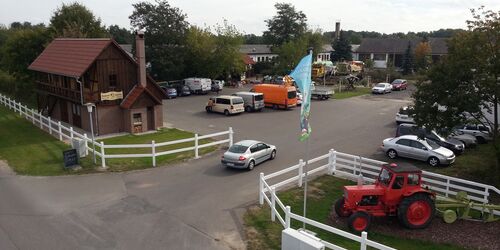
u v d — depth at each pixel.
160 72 59.12
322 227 12.87
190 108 44.69
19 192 18.91
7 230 14.89
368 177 21.73
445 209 16.81
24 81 49.34
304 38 73.50
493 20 19.31
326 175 21.95
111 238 14.34
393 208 15.58
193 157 24.97
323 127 34.56
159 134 31.83
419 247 14.19
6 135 30.28
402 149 24.89
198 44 60.34
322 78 73.62
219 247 13.79
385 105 47.41
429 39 88.62
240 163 21.94
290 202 18.02
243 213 16.62
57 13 51.62
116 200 17.97
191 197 18.38
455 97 19.34
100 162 23.48
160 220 15.89
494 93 18.91
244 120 37.94
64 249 13.52
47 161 23.73
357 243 14.34
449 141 26.22
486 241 14.68
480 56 19.12
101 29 52.38
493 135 20.81
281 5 81.69
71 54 33.31
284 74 71.25
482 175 21.97
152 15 58.12
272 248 13.73
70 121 35.12
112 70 30.97
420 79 21.02
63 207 17.12
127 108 31.23
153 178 21.03
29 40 48.84
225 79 67.75
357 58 96.88
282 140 29.81
